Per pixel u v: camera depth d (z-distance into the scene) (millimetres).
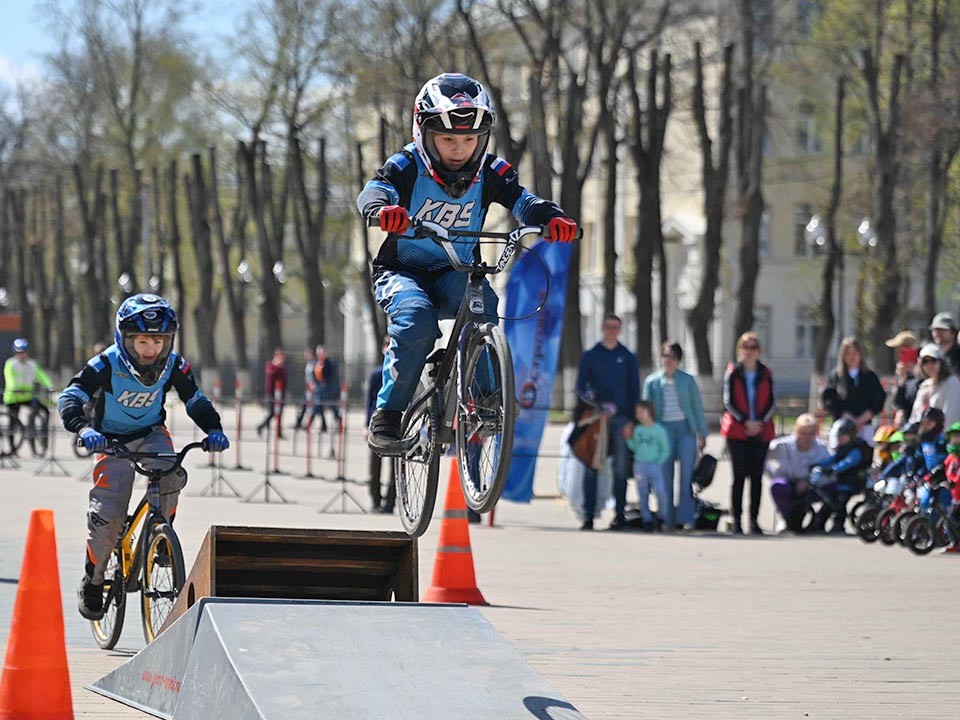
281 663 19344
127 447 28062
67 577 38406
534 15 129500
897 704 24578
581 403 55656
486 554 46875
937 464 50406
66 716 21453
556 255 57844
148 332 26891
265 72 170125
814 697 25000
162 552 26734
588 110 173250
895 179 126500
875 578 42406
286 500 65000
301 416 98812
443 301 22266
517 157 129625
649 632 31781
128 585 28031
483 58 126500
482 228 22812
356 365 179750
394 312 21688
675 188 192875
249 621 20250
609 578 41344
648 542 51531
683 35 161125
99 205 188500
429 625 20859
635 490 73062
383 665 19688
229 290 182000
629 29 135625
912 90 128625
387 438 21984
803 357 181000
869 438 56469
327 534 24016
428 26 140375
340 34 156750
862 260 136500
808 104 155750
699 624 33188
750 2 132250
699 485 56469
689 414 55812
